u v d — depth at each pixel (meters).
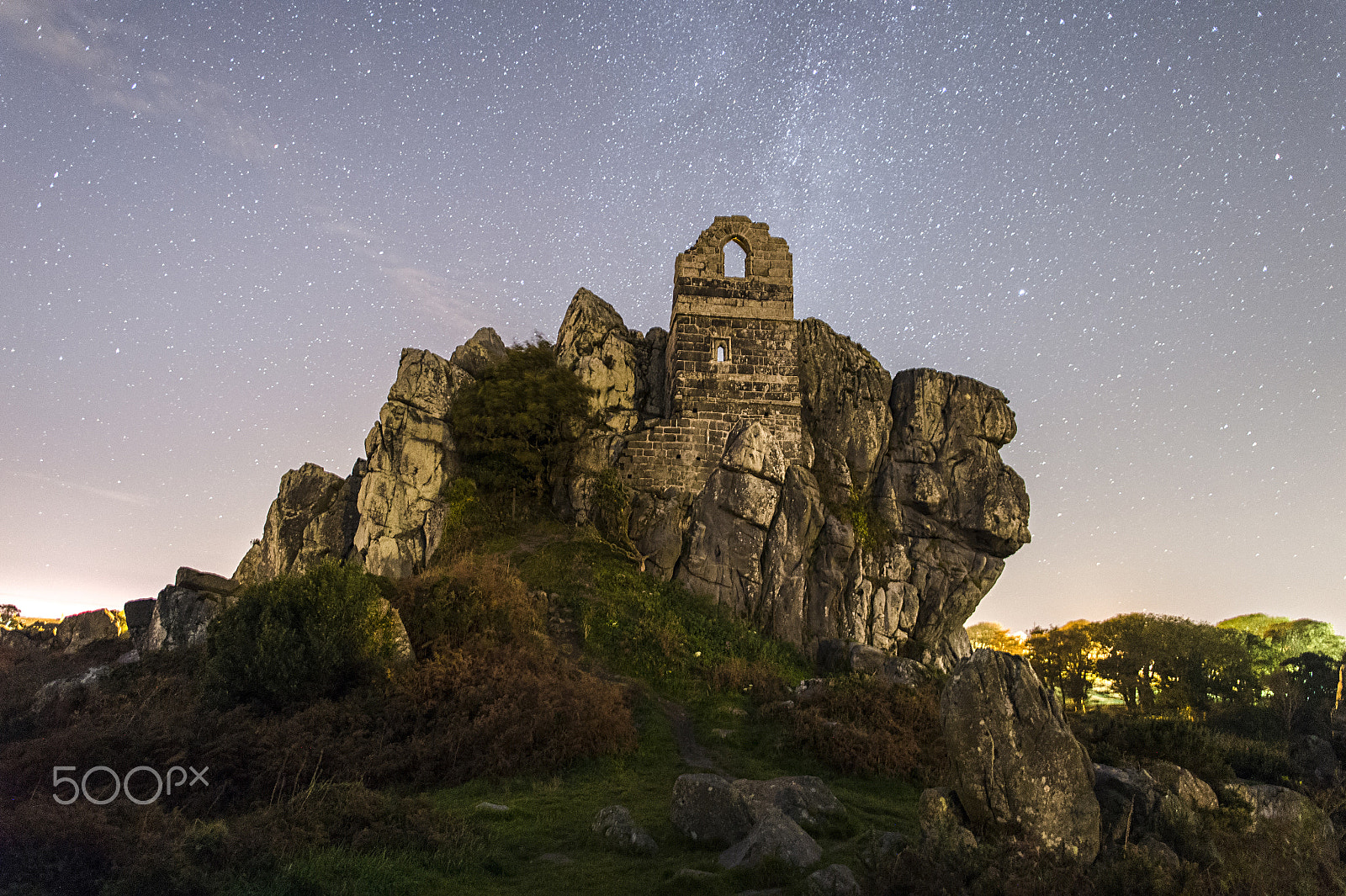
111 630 56.09
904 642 48.50
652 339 58.19
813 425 53.75
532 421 48.28
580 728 26.47
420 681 28.36
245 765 24.19
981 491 52.09
